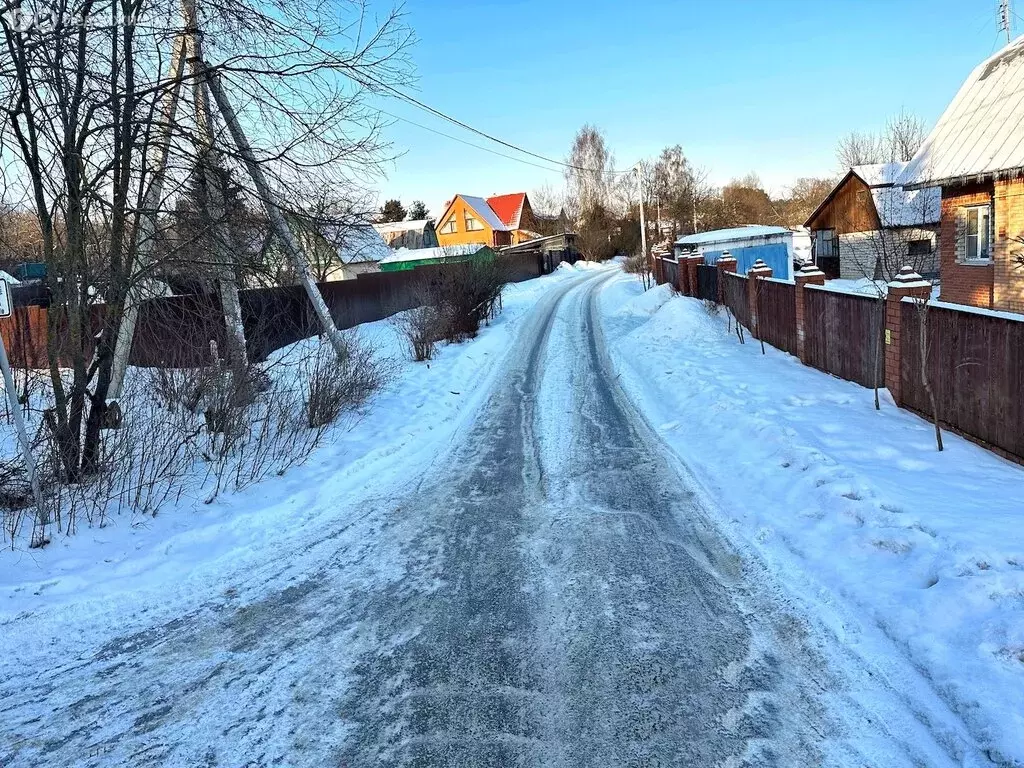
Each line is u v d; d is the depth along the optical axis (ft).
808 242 150.71
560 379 39.91
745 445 23.21
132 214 22.22
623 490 20.84
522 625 13.28
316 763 9.68
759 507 18.16
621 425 28.76
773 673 11.19
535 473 23.27
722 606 13.50
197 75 22.25
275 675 12.01
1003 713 9.41
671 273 80.84
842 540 15.26
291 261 28.25
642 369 40.50
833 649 11.69
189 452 23.70
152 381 26.20
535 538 17.65
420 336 47.34
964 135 43.78
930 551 13.78
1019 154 38.40
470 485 22.45
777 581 14.29
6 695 11.73
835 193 97.19
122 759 9.96
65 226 20.72
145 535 18.17
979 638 11.00
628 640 12.47
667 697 10.74
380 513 20.21
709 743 9.64
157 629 13.84
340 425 29.66
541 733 10.07
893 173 91.66
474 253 73.67
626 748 9.65
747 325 49.34
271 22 23.72
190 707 11.18
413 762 9.59
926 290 25.18
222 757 9.91
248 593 15.33
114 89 21.11
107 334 22.09
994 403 19.94
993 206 44.16
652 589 14.40
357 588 15.37
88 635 13.67
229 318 27.78
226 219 23.35
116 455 22.08
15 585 15.21
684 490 20.42
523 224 229.25
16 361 30.96
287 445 26.18
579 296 93.91
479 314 62.90
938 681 10.43
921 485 17.61
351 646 12.87
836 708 10.22
